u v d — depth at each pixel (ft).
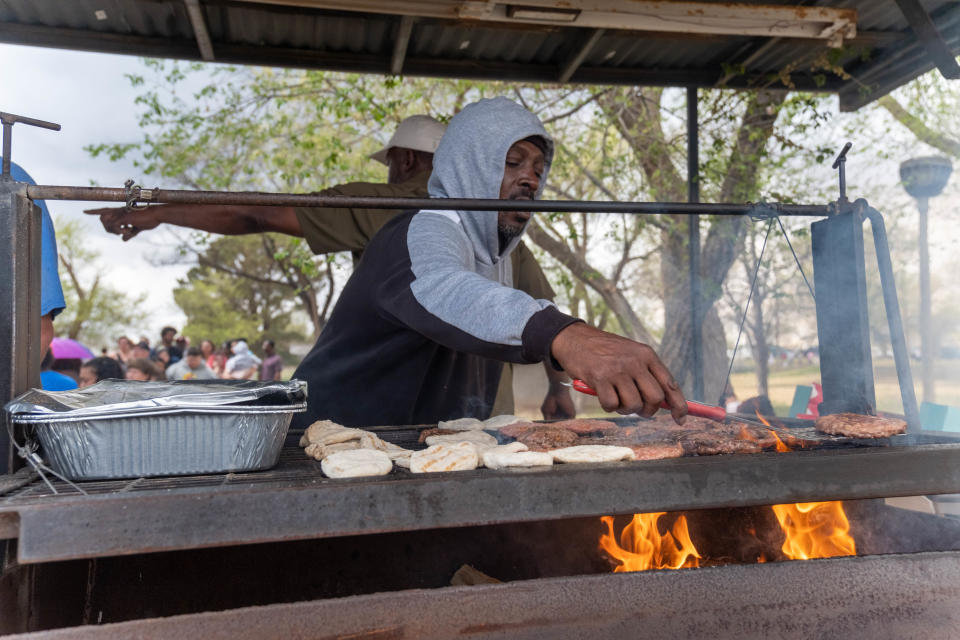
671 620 3.84
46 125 4.23
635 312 21.72
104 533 3.12
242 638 3.41
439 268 5.02
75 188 4.21
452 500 3.51
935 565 4.16
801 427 6.15
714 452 4.52
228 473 3.96
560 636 3.72
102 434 3.75
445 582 5.97
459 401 7.31
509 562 6.12
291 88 22.90
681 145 19.13
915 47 10.84
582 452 4.18
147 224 9.17
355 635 3.51
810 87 12.44
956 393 19.29
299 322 89.81
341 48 10.55
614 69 11.82
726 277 17.26
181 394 3.89
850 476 4.00
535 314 4.20
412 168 10.00
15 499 3.21
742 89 12.33
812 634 3.98
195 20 9.07
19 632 3.87
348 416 6.71
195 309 81.71
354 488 3.40
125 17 9.55
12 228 4.07
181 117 23.30
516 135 6.11
